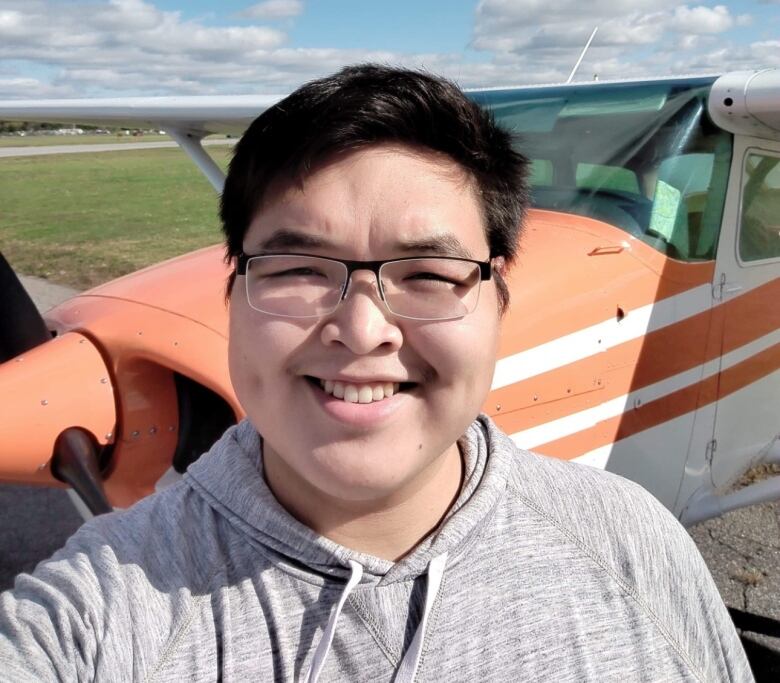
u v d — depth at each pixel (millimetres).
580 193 1057
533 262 926
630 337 955
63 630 341
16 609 353
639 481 1018
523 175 423
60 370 835
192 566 373
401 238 357
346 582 367
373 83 375
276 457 398
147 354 811
